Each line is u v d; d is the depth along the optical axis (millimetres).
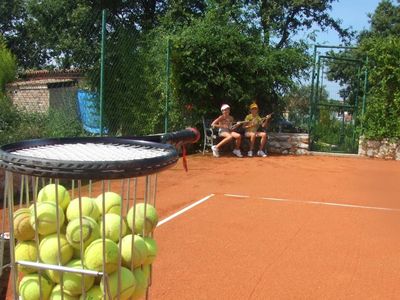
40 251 1752
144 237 1971
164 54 11883
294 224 6074
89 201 1834
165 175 9375
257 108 13125
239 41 13164
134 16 22016
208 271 4367
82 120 8789
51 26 11133
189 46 12555
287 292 3971
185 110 12914
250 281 4172
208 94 13078
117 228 1844
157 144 2086
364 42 13852
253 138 12977
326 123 14734
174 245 5062
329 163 12203
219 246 5078
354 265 4637
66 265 1749
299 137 13969
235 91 13195
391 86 13547
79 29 10109
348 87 15359
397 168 11758
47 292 1777
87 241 1751
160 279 4148
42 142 2084
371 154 13875
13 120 7766
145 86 10969
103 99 8836
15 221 1784
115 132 9641
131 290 1823
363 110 14109
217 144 13047
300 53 14031
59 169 1534
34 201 1834
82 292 1715
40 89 8789
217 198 7465
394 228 6020
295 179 9523
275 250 5012
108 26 10414
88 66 9539
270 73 13609
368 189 8758
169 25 13711
